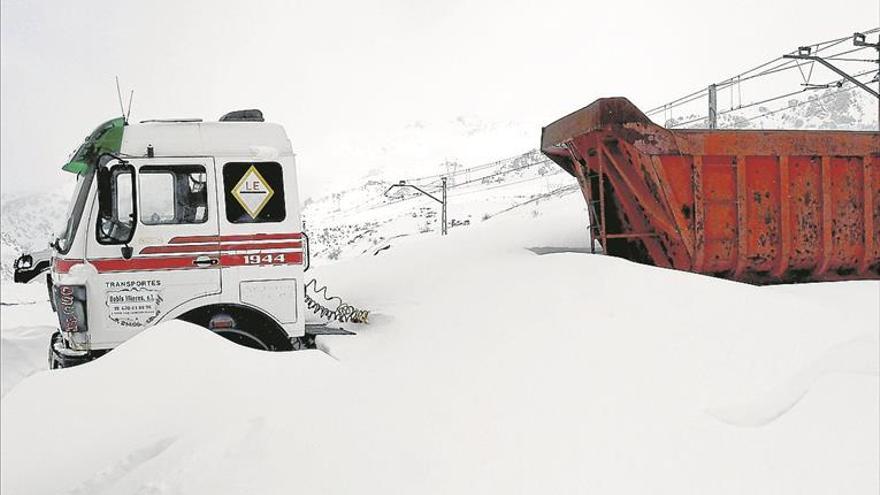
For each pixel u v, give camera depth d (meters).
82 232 6.19
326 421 3.60
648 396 3.91
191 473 3.12
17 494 3.25
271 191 6.63
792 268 7.60
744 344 4.52
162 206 6.41
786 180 7.27
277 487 3.03
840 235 7.54
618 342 4.59
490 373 4.33
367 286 9.05
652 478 3.18
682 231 7.07
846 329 4.82
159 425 3.75
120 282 6.23
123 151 6.30
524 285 6.04
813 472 3.28
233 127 6.67
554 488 3.09
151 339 4.67
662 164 6.92
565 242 9.68
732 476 3.22
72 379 4.30
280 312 6.59
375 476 3.12
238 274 6.50
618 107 6.84
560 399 3.89
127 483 3.18
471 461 3.26
